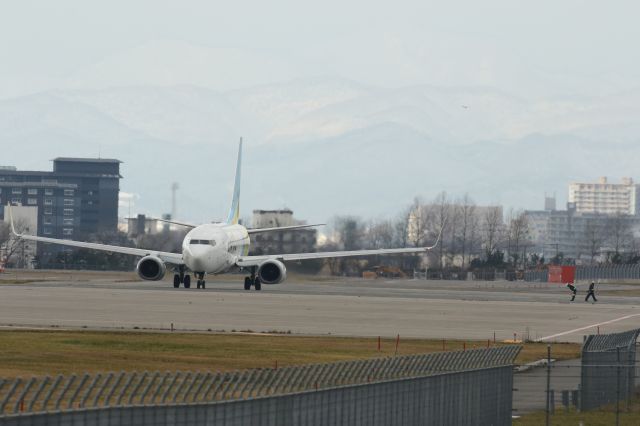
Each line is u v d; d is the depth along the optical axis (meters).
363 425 110.75
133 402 102.19
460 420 125.75
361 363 113.94
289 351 198.25
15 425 84.00
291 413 102.69
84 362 171.75
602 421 141.75
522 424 137.38
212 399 99.94
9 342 196.62
